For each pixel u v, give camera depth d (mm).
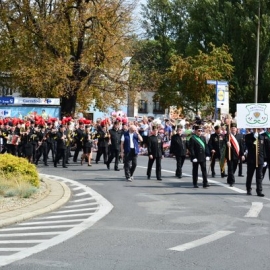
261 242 10219
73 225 11961
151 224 12039
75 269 8266
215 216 13008
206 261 8781
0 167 17047
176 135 21797
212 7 57750
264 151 17047
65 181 20359
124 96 43562
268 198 16094
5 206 14062
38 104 41875
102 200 15672
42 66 39438
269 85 53562
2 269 8250
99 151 28031
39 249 9609
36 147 27625
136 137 20656
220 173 23469
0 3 41312
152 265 8523
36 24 40219
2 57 41688
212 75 45750
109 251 9484
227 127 19594
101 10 39500
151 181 20469
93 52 40656
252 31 54094
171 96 48375
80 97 43188
